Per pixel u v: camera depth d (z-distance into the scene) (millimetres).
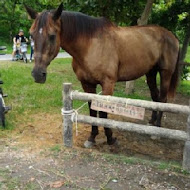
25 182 2846
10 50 19922
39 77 3330
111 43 3980
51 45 3395
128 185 2846
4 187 2740
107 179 2938
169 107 3156
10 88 7121
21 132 4449
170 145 4855
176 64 5203
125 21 8281
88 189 2754
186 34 8969
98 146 4348
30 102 6074
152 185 2852
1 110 4391
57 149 3609
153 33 4754
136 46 4348
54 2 8273
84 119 3568
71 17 3730
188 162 3133
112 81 4027
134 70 4430
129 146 4562
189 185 2877
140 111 3289
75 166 3199
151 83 5504
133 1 7383
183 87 10289
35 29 3350
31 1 23625
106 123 3477
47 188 2758
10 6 25406
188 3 8141
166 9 8383
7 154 3475
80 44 3791
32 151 3588
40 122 5023
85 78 4059
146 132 3285
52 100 6305
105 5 7160
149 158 4152
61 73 10273
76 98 3553
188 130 3076
